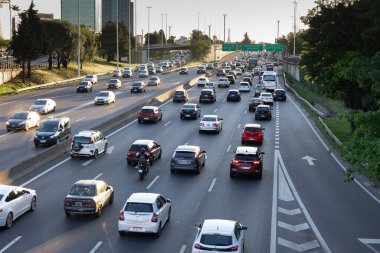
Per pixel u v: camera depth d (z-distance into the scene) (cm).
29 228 2198
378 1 3791
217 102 7338
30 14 8962
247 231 2209
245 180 3155
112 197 2606
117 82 8931
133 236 2114
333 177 3275
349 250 2002
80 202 2316
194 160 3247
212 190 2897
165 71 13600
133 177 3167
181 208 2534
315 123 5566
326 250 1997
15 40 8556
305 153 4034
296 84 10788
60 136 4175
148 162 3206
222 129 5084
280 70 15388
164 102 7188
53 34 10644
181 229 2214
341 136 4712
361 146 2039
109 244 2014
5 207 2170
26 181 3036
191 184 3025
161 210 2153
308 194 2855
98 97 6738
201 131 4847
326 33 4591
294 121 5706
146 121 5400
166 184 3011
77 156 3688
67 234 2128
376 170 1908
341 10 4512
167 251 1945
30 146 4106
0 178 2895
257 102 6366
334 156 3934
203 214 2442
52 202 2612
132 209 2091
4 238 2069
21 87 8400
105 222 2294
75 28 11275
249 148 3275
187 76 12100
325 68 4819
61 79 10131
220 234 1714
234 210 2520
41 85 8681
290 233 2195
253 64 15688
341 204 2666
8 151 3903
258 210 2531
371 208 2602
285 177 3253
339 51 4562
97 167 3422
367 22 4322
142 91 8338
